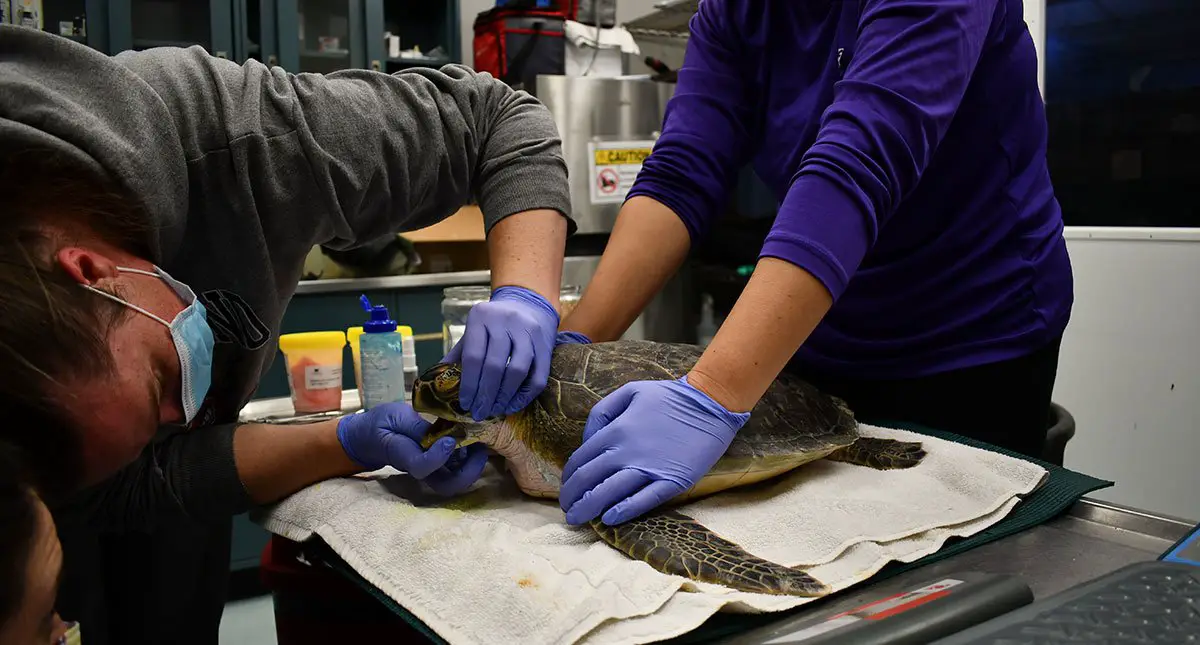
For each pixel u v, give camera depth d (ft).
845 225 2.70
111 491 2.94
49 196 2.00
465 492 3.20
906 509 2.71
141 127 2.38
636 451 2.64
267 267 3.06
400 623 2.59
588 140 9.42
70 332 1.75
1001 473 3.02
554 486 3.05
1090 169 6.76
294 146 2.86
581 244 9.84
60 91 2.24
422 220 3.63
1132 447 6.42
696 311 9.81
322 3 10.67
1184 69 6.14
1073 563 2.43
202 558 4.15
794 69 3.72
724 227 9.55
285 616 2.81
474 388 2.88
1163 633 1.53
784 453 2.97
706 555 2.28
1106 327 6.50
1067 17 6.69
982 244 3.58
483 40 10.13
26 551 1.46
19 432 1.66
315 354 4.90
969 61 2.89
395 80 3.33
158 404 2.25
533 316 3.12
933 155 3.44
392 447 2.99
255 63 3.02
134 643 4.19
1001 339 3.61
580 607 1.97
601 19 10.32
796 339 2.74
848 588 2.27
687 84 4.09
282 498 3.12
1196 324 5.92
